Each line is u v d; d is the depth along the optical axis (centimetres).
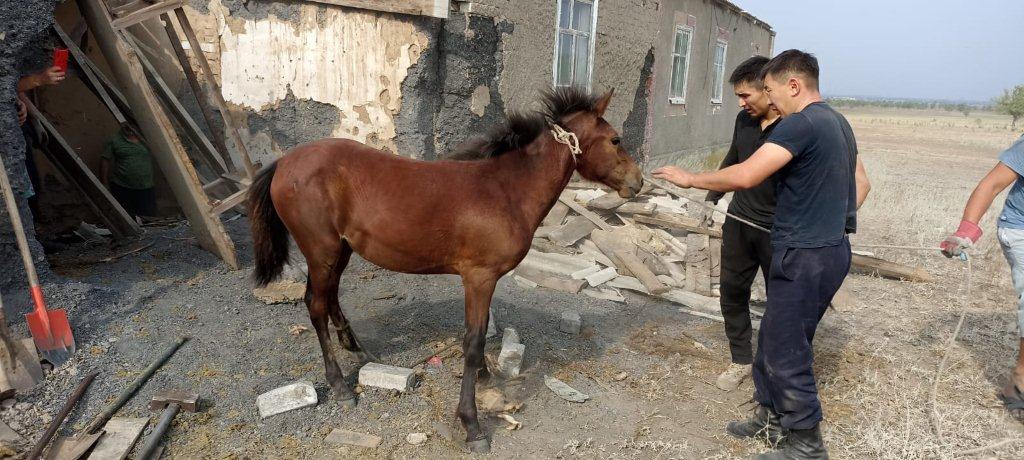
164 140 525
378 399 377
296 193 346
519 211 348
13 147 438
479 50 740
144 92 508
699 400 412
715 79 1639
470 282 347
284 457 324
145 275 517
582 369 441
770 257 382
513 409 379
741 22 1752
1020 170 368
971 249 373
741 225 395
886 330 541
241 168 724
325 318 372
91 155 720
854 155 323
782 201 315
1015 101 4444
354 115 700
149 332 423
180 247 586
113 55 538
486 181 346
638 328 522
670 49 1276
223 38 705
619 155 368
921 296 635
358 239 352
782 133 294
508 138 353
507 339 440
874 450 357
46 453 305
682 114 1424
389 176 342
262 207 370
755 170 294
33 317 376
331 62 691
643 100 1202
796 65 312
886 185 1256
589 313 543
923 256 773
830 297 321
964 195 1232
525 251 355
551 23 863
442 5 657
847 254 315
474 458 334
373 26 672
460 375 410
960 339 525
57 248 566
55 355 377
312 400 360
